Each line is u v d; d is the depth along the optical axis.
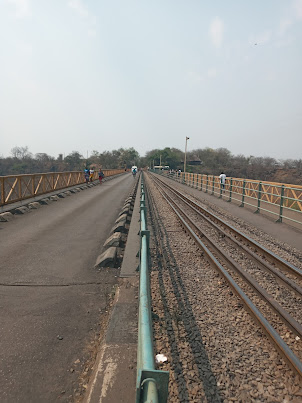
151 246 7.47
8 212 10.49
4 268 5.55
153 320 4.00
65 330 3.60
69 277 5.30
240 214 13.58
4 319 3.76
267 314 4.32
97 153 157.25
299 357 3.30
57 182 18.47
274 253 7.11
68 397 2.56
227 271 6.13
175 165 120.62
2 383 2.65
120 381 2.67
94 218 11.11
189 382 2.82
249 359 3.22
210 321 4.02
